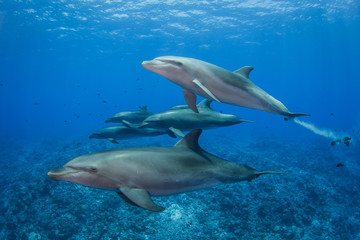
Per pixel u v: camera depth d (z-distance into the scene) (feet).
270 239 27.55
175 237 27.04
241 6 90.99
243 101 13.73
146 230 27.78
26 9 85.30
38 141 104.22
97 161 9.91
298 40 141.59
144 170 10.12
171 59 13.05
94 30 110.22
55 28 105.40
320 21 109.91
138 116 34.88
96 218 29.27
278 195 34.88
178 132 19.40
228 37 128.16
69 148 63.26
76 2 81.87
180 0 84.84
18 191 34.37
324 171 53.06
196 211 31.30
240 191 35.58
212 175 11.62
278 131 143.13
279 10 96.02
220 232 28.14
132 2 84.48
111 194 33.27
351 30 125.59
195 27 111.14
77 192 33.30
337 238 29.35
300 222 30.60
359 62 231.50
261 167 50.55
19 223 29.14
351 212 35.22
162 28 110.83
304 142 93.91
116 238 26.35
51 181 35.50
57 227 27.68
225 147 72.69
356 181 47.11
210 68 13.43
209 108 22.77
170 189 10.67
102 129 32.99
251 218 30.63
